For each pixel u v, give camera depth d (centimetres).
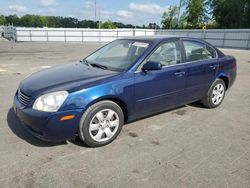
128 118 409
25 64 1232
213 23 6028
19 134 404
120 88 377
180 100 481
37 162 329
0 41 3778
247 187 289
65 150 361
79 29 4350
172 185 289
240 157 354
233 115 523
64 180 294
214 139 409
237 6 5178
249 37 3116
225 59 566
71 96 339
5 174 302
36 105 338
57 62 1338
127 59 425
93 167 321
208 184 293
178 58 468
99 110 363
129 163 332
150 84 414
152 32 4647
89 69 418
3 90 679
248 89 764
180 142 396
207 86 529
